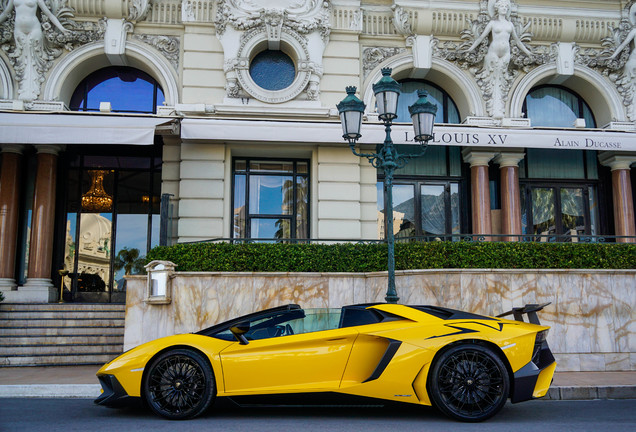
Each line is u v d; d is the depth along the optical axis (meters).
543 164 14.43
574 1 13.78
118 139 10.90
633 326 9.02
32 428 4.98
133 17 12.90
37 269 12.20
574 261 9.34
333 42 13.17
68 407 6.25
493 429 4.96
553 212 14.30
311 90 12.78
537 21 13.72
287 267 9.65
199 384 5.52
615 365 8.87
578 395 7.08
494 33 13.34
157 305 9.30
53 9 12.62
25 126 10.86
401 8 13.31
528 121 13.29
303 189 13.32
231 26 12.77
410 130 11.98
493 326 5.66
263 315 5.95
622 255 9.49
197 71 12.70
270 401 5.47
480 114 13.42
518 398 5.42
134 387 5.52
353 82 13.06
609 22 13.88
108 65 13.45
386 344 5.52
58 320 10.77
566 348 8.85
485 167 13.46
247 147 12.70
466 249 9.28
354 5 13.30
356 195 12.65
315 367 5.48
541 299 8.98
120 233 13.55
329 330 5.68
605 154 14.25
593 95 14.20
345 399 5.44
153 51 12.93
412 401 5.40
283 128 11.75
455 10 13.44
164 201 10.91
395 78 14.12
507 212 13.32
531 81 13.67
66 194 13.51
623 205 13.79
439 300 9.00
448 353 5.43
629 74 13.86
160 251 9.91
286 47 13.02
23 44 12.35
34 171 13.30
